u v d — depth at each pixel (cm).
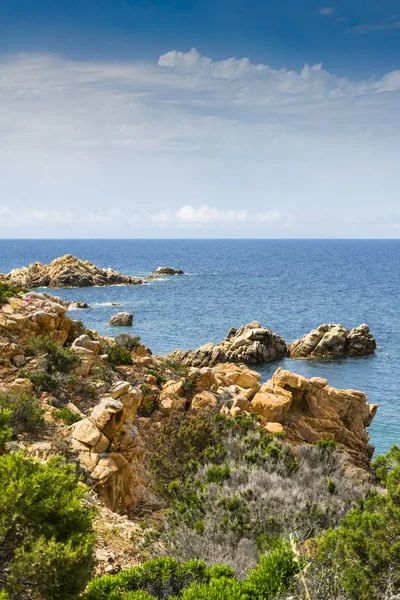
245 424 3241
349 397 4503
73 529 1044
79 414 2908
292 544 1061
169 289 16312
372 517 1366
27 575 934
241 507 1833
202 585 1336
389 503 1388
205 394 4016
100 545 1766
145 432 3219
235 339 8831
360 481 2541
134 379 3809
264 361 8644
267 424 3812
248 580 1374
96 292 15162
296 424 4219
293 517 1756
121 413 2645
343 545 1372
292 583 1348
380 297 16138
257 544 1591
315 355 9000
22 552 949
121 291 15500
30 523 1015
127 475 2538
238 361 8394
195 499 1888
